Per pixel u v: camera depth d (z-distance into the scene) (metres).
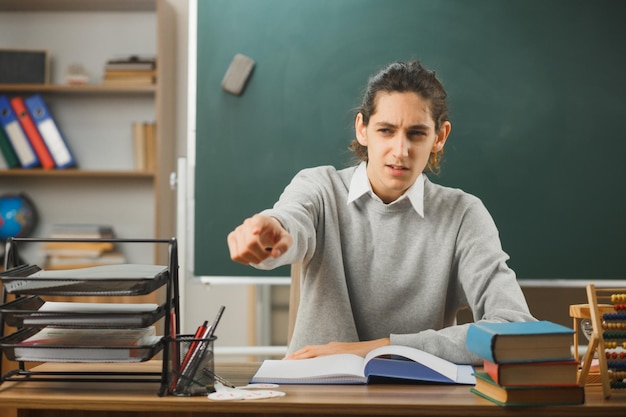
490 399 1.19
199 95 2.92
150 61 3.65
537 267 2.86
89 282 1.21
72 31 3.85
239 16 2.92
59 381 1.31
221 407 1.18
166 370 1.23
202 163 2.91
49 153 3.72
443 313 1.87
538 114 2.87
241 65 2.90
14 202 3.76
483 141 2.87
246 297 3.78
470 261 1.82
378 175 1.78
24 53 3.74
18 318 1.26
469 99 2.87
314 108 2.90
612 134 2.87
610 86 2.87
